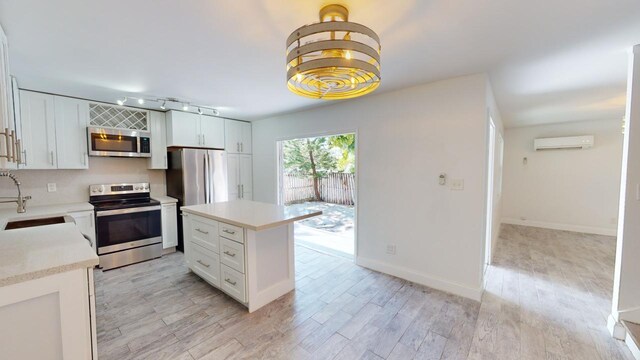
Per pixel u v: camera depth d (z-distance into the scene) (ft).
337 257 12.37
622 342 6.35
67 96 10.30
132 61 6.98
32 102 9.55
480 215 8.19
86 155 10.85
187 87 9.25
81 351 4.15
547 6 4.59
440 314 7.59
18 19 4.90
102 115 11.39
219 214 8.55
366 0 4.39
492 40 5.88
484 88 7.95
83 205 10.66
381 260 10.59
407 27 5.29
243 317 7.44
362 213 11.07
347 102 11.30
